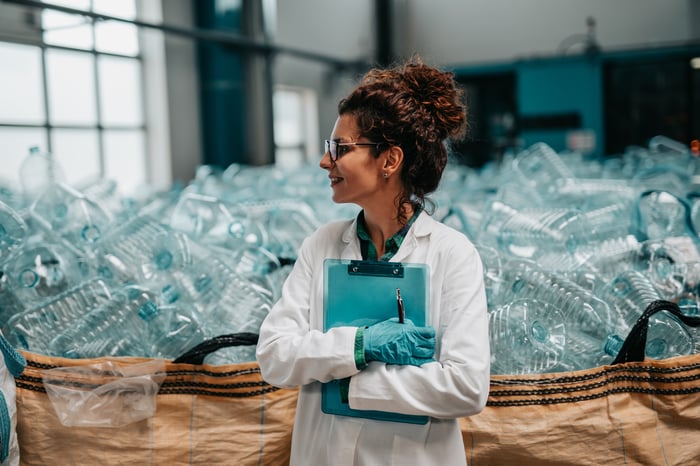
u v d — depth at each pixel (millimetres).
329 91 8742
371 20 9305
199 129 7023
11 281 1819
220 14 6984
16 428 1345
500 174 4293
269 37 7438
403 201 1040
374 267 1028
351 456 1018
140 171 6562
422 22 9289
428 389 942
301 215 2871
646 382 1440
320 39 8469
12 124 5141
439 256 1038
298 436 1089
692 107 7395
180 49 6742
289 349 1011
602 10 8266
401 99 1007
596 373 1413
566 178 3543
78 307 1708
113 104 6188
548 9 8555
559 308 1640
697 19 7789
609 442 1391
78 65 5762
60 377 1362
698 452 1438
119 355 1589
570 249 2035
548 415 1393
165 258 1923
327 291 1052
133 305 1637
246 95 7250
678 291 1786
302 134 8516
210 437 1381
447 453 1021
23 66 5238
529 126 8086
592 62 7691
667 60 7430
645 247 1899
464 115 1072
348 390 991
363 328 980
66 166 5676
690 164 3709
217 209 2455
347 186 1029
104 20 5523
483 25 8945
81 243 2100
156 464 1357
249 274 1911
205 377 1398
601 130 7730
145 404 1363
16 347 1613
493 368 1517
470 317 982
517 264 1769
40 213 2332
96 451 1357
